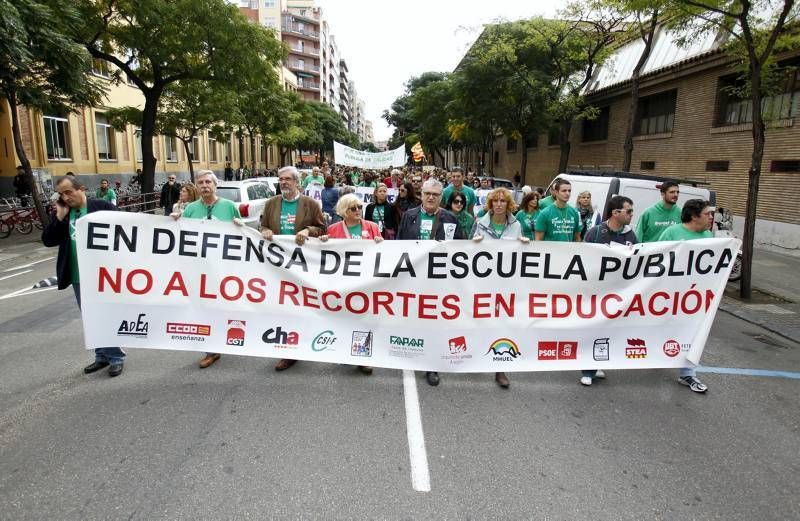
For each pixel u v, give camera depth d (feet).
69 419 12.14
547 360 14.93
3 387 13.92
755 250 41.09
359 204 15.62
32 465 10.27
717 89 47.44
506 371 14.87
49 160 65.10
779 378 16.16
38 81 38.14
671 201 18.49
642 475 10.50
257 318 14.83
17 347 17.25
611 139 69.77
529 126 72.49
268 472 10.14
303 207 16.02
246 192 38.14
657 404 13.92
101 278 14.35
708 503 9.66
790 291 28.53
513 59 61.52
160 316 14.69
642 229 19.30
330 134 240.32
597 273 14.85
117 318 14.53
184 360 16.06
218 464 10.39
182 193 24.23
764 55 25.04
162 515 8.87
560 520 9.03
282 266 14.76
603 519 9.09
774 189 40.78
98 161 75.46
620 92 65.00
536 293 14.83
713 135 47.88
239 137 108.68
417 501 9.40
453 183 23.41
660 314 14.99
